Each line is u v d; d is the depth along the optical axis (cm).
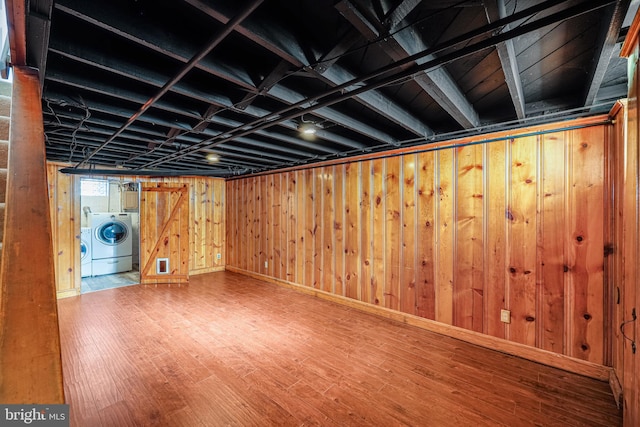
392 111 223
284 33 140
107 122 248
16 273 89
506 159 268
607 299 221
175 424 179
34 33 122
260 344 285
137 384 218
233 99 207
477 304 286
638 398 131
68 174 441
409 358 259
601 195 224
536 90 203
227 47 159
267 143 355
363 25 123
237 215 600
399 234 344
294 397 205
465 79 189
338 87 167
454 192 300
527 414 188
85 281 532
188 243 526
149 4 131
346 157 401
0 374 73
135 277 566
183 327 325
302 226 463
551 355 245
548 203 247
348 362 252
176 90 178
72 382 220
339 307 393
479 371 238
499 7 116
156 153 381
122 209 706
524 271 259
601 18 129
